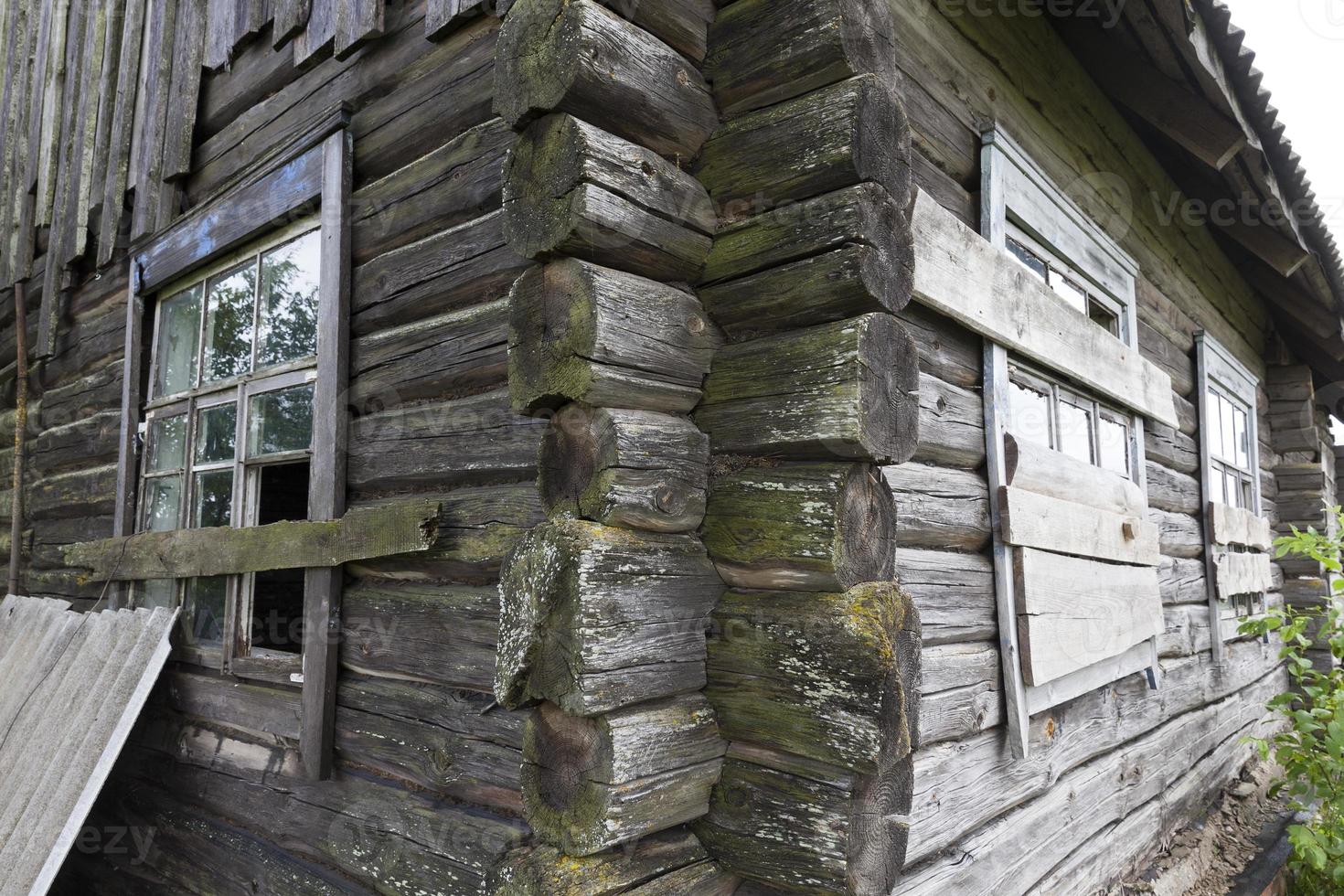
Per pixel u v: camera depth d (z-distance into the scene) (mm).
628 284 1639
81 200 3949
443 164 2168
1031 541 2656
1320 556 4191
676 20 1820
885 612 1587
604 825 1462
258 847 2424
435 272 2158
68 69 4359
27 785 2727
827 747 1540
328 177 2467
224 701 2648
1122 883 3426
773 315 1745
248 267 2914
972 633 2465
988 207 2746
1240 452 5969
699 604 1702
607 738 1485
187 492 3035
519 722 1789
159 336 3393
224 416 2936
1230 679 5113
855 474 1634
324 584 2283
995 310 2609
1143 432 4059
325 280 2441
